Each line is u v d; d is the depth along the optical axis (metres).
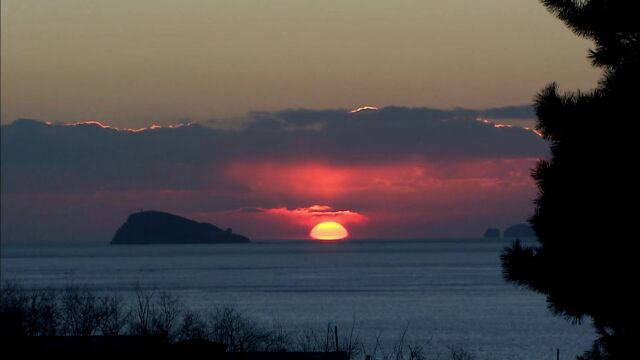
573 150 40.16
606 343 39.66
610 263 38.59
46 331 99.12
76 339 82.31
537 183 40.72
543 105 41.06
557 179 39.91
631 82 40.44
